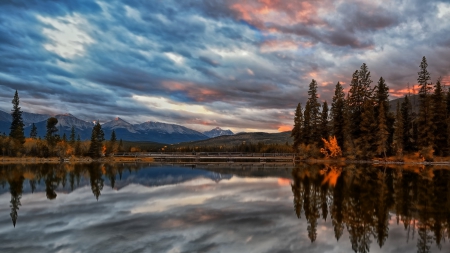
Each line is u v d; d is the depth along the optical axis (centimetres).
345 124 7338
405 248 1218
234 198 2338
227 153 8738
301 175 4081
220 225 1531
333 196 2392
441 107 6256
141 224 1548
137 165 6938
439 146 6244
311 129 8081
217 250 1164
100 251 1152
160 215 1753
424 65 6738
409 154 6562
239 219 1659
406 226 1533
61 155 9194
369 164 6056
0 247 1209
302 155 7762
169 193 2616
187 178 3912
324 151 7394
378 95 7306
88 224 1555
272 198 2330
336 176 3838
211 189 2853
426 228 1495
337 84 7800
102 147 10162
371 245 1252
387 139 6938
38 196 2508
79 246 1212
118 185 3216
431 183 3066
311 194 2502
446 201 2155
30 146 9725
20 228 1493
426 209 1914
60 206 2059
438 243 1277
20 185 3250
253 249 1180
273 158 7894
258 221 1619
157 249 1171
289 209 1930
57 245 1227
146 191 2748
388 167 5231
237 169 5450
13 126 9631
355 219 1677
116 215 1761
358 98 7381
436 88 6378
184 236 1341
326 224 1572
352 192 2577
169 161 8312
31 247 1205
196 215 1756
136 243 1244
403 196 2356
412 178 3497
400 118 6562
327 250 1185
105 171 5147
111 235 1358
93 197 2431
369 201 2175
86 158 9106
